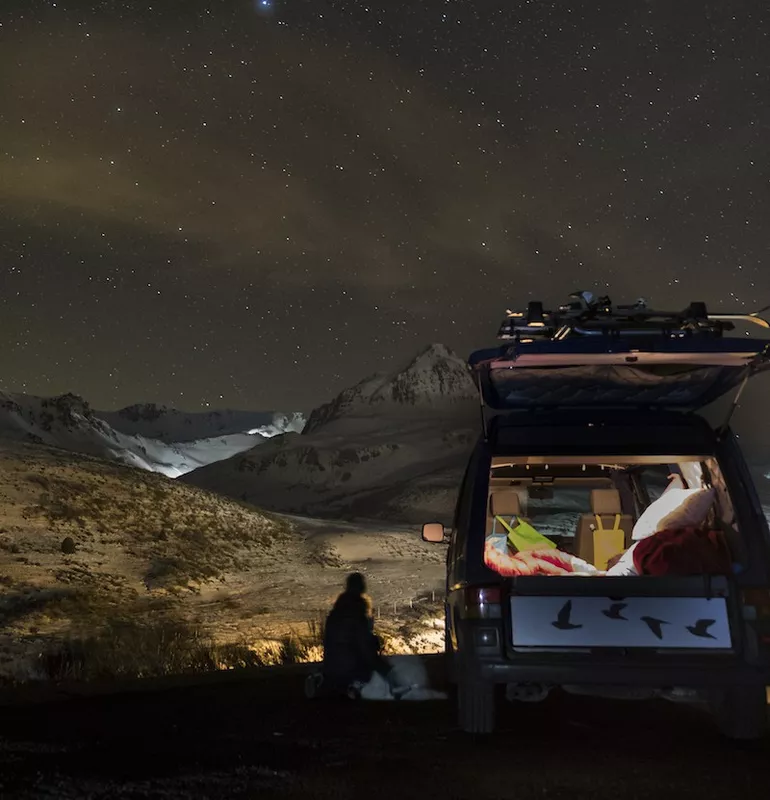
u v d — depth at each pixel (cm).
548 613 499
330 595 4547
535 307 605
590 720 604
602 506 707
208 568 5153
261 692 792
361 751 488
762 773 437
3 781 391
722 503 542
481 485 542
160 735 537
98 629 2930
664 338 548
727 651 484
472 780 421
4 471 6153
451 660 632
